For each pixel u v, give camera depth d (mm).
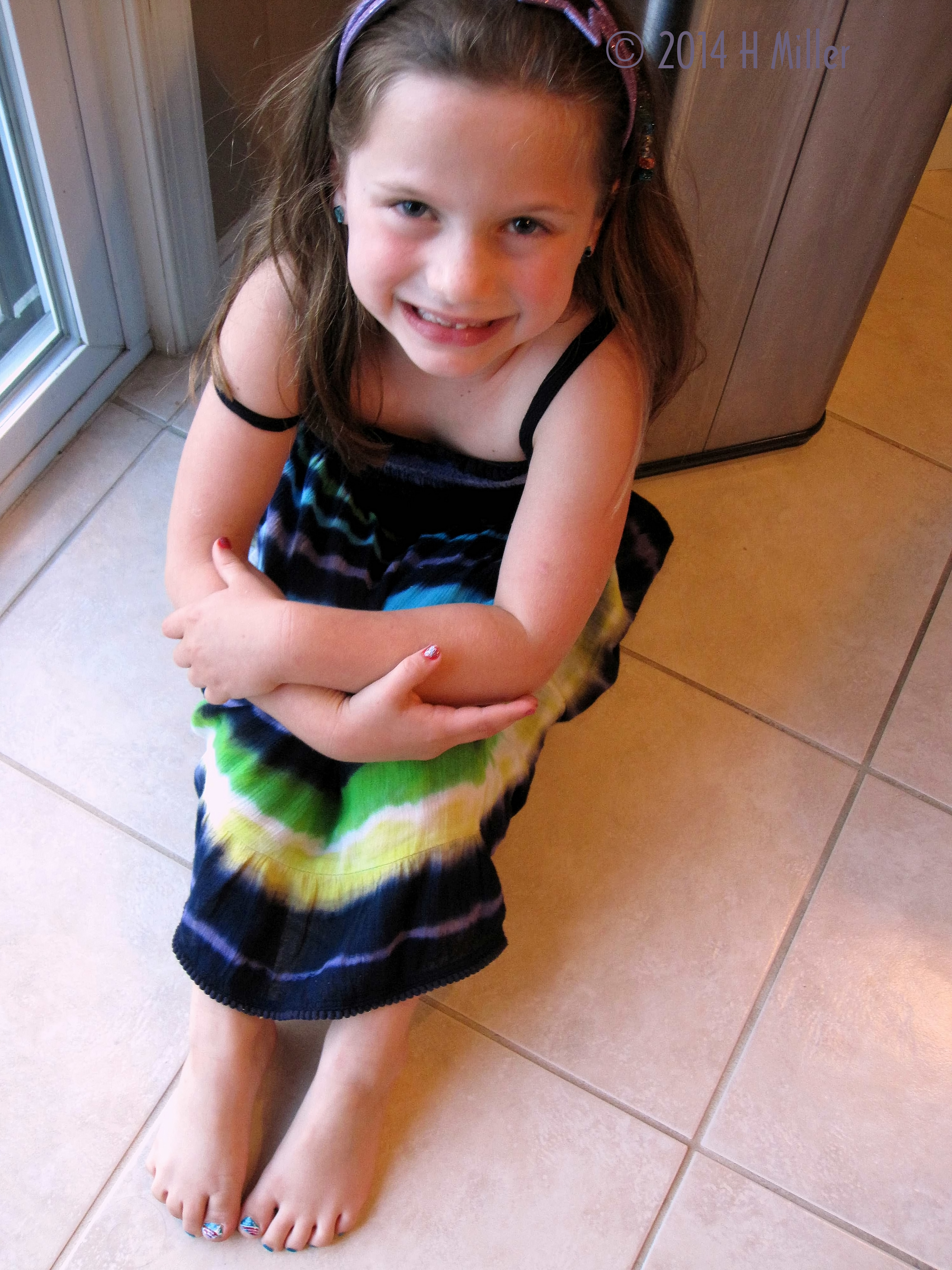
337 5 1226
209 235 1242
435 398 893
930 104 985
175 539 915
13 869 1040
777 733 1173
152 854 1060
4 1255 881
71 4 979
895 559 1294
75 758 1099
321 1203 886
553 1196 936
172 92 1094
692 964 1048
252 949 875
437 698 860
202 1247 892
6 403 1185
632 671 1196
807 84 936
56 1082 951
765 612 1245
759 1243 931
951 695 1210
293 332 862
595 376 830
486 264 698
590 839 1103
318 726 845
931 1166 974
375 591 977
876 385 1417
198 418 921
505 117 644
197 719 978
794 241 1075
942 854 1119
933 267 1521
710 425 1285
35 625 1164
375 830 872
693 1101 986
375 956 851
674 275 862
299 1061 966
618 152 731
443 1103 968
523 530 859
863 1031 1026
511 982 1027
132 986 997
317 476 987
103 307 1230
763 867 1101
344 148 721
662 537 1224
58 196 1087
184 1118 890
